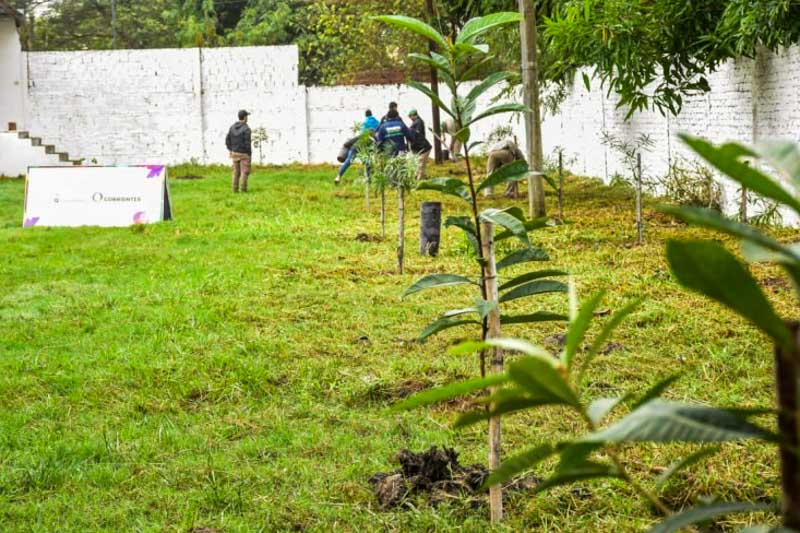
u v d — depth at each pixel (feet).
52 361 27.55
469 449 19.70
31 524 16.79
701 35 49.65
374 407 23.18
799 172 5.55
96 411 23.25
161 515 17.10
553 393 6.28
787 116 46.55
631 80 55.01
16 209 71.20
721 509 6.18
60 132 111.14
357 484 18.03
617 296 33.81
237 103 112.16
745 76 51.31
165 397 24.21
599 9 51.78
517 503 16.80
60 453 20.15
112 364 26.99
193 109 111.96
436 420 21.70
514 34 68.95
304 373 25.76
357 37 125.70
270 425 21.84
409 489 17.33
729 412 5.86
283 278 40.06
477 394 23.56
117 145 111.86
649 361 25.85
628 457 18.48
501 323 14.94
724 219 5.31
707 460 17.87
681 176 58.54
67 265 44.83
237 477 18.67
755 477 17.12
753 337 27.71
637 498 16.62
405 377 25.30
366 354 27.76
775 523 15.64
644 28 50.62
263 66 111.75
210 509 17.29
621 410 21.44
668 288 34.81
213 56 111.65
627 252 42.88
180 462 19.56
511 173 15.14
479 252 15.23
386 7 119.85
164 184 61.93
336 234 53.06
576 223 52.85
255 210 65.57
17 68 108.78
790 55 45.83
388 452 19.72
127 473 19.07
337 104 112.16
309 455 19.84
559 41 52.54
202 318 32.40
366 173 52.42
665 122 64.13
